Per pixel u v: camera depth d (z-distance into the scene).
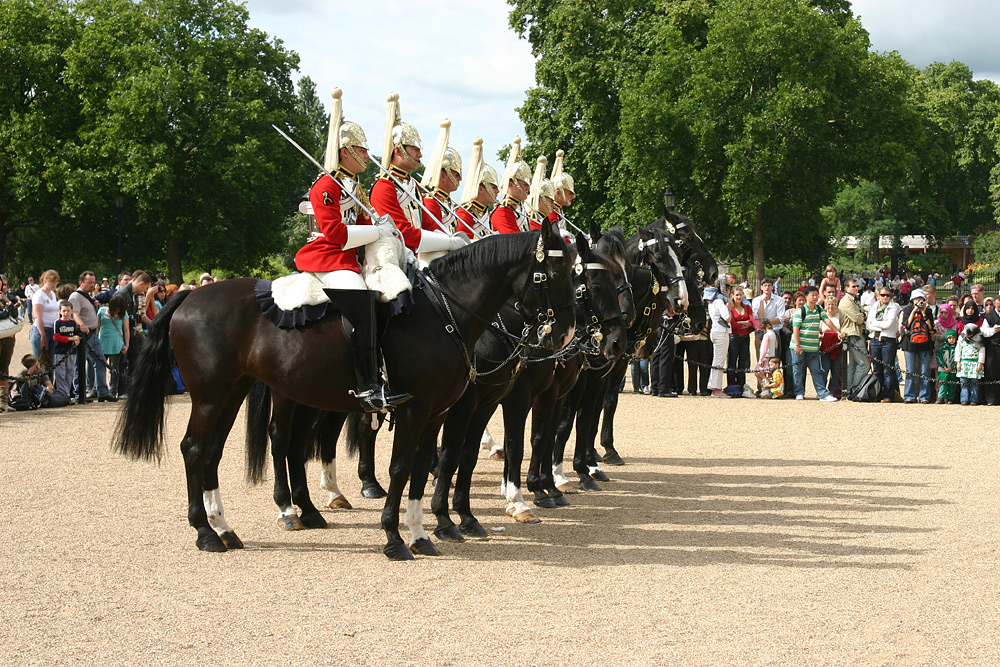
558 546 8.02
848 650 5.52
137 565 7.28
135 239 48.25
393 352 7.52
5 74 44.12
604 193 45.38
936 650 5.54
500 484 11.05
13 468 11.16
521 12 45.09
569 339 7.59
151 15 44.12
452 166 9.55
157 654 5.41
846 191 76.06
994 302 18.06
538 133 45.12
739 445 13.58
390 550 7.56
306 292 7.57
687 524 8.85
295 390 7.71
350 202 7.77
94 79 43.44
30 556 7.47
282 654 5.41
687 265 11.64
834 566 7.35
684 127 38.94
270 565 7.34
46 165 42.50
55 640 5.62
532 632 5.79
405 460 7.61
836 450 13.14
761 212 40.09
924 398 18.42
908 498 10.01
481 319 7.74
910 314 18.39
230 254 45.25
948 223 77.31
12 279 53.94
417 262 8.03
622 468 11.88
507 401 8.96
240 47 44.28
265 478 10.90
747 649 5.52
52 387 17.17
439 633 5.76
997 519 9.01
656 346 11.96
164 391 8.07
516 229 10.16
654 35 40.78
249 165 41.84
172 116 43.28
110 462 11.62
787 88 36.94
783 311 19.81
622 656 5.40
